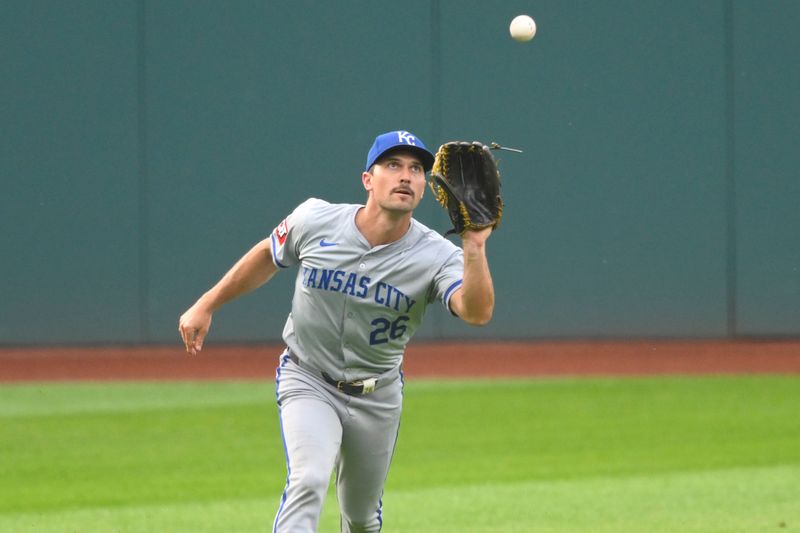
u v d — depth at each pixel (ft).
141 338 220.84
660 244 219.82
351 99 220.64
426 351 213.66
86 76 220.02
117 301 221.05
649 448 123.24
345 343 62.85
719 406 151.33
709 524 84.89
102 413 150.00
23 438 131.64
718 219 219.82
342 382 63.62
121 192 220.64
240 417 145.89
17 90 220.23
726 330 219.61
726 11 219.61
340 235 62.08
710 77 219.61
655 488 100.73
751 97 219.41
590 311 220.02
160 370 195.31
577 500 95.66
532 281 220.02
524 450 122.93
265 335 221.25
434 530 84.53
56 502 97.71
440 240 62.54
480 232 55.72
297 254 64.28
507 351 212.43
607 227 220.02
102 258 221.05
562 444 126.21
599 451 121.80
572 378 180.96
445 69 219.82
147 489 103.81
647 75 219.82
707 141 219.61
